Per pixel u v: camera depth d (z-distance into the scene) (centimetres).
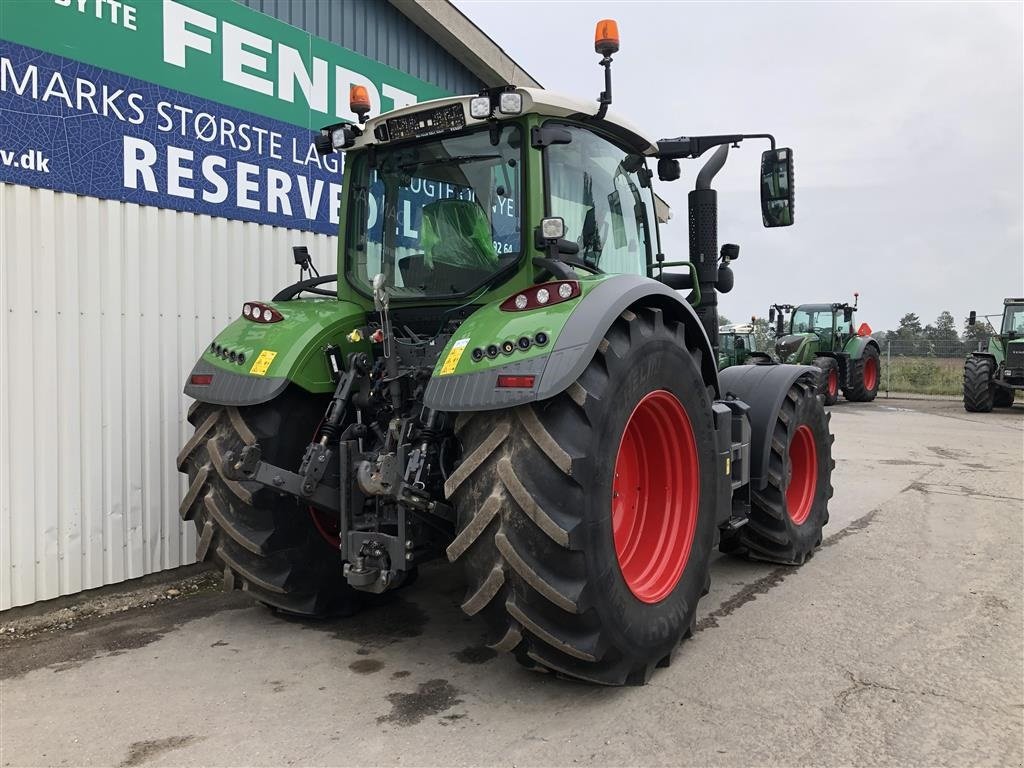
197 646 340
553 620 259
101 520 411
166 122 439
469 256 331
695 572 325
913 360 2214
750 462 436
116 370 417
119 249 418
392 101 613
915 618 369
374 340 334
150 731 261
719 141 396
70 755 245
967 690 290
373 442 331
